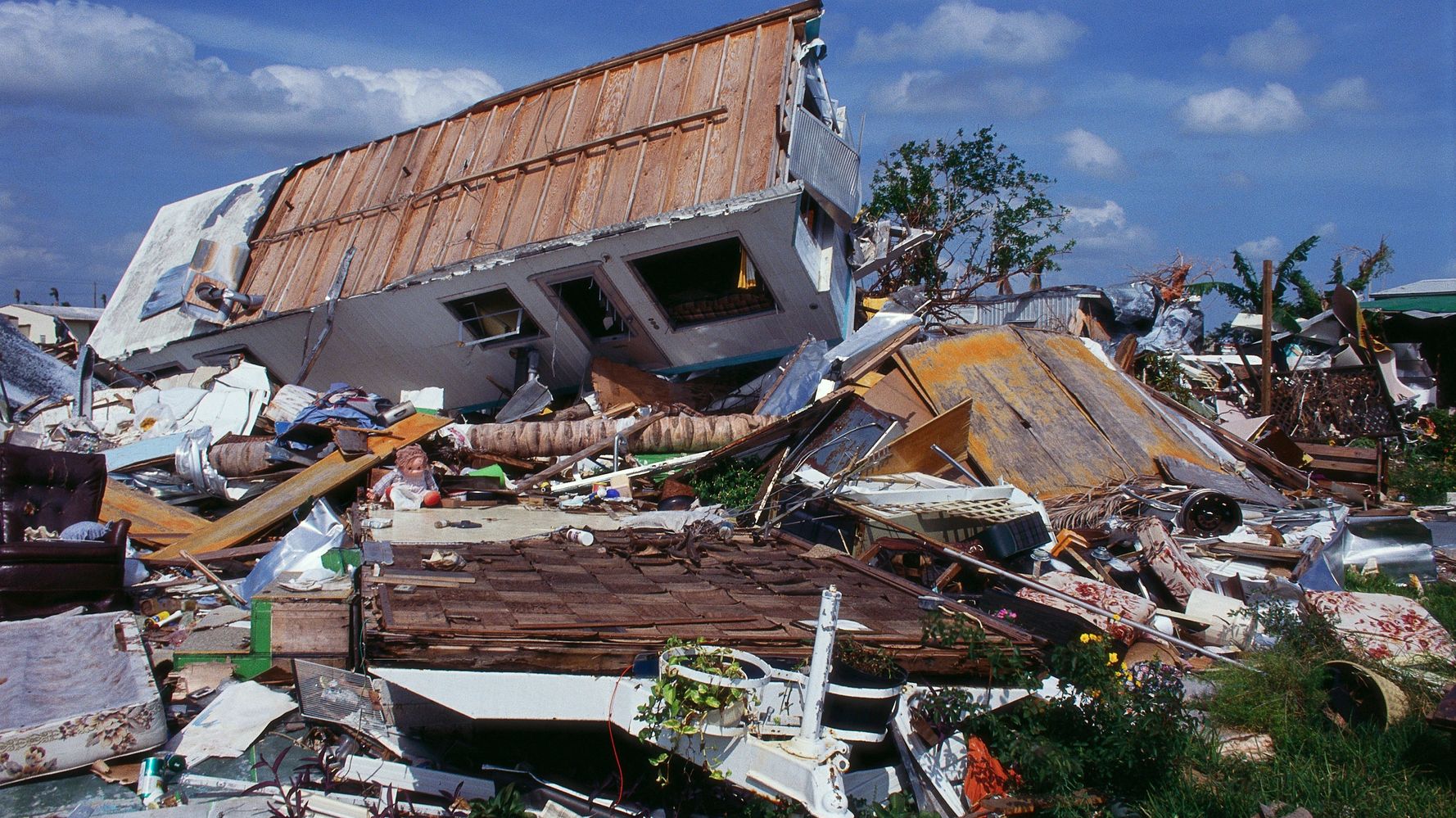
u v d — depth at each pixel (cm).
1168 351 2280
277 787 497
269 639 638
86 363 1530
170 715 605
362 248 1608
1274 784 561
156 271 1891
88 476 855
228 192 1906
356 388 1400
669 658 453
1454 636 806
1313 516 1175
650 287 1428
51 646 611
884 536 956
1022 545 930
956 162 2466
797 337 1471
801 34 1432
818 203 1380
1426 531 1040
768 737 443
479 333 1552
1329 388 1862
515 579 661
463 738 549
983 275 2502
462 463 1255
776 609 623
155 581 866
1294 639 748
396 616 536
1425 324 2794
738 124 1359
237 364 1549
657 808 487
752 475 1129
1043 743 515
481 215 1510
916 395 1323
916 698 528
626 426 1263
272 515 1025
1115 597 837
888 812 468
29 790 501
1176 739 559
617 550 788
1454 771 575
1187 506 1126
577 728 541
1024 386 1399
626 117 1467
